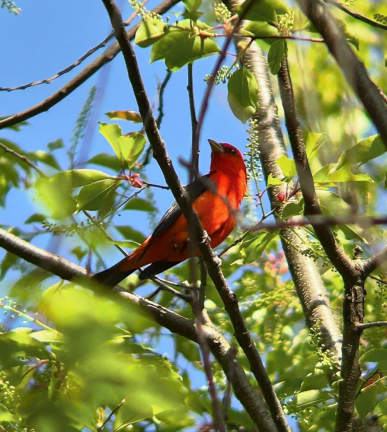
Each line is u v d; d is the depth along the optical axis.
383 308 12.30
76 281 5.04
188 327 10.79
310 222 5.50
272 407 10.05
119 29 7.33
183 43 9.59
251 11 9.15
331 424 11.21
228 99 9.85
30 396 5.39
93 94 4.64
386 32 11.50
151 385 4.82
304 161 9.41
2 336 7.40
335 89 8.13
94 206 9.97
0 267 10.21
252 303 14.25
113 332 4.38
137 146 10.18
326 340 11.70
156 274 13.02
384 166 8.37
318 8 5.39
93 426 7.98
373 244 5.88
